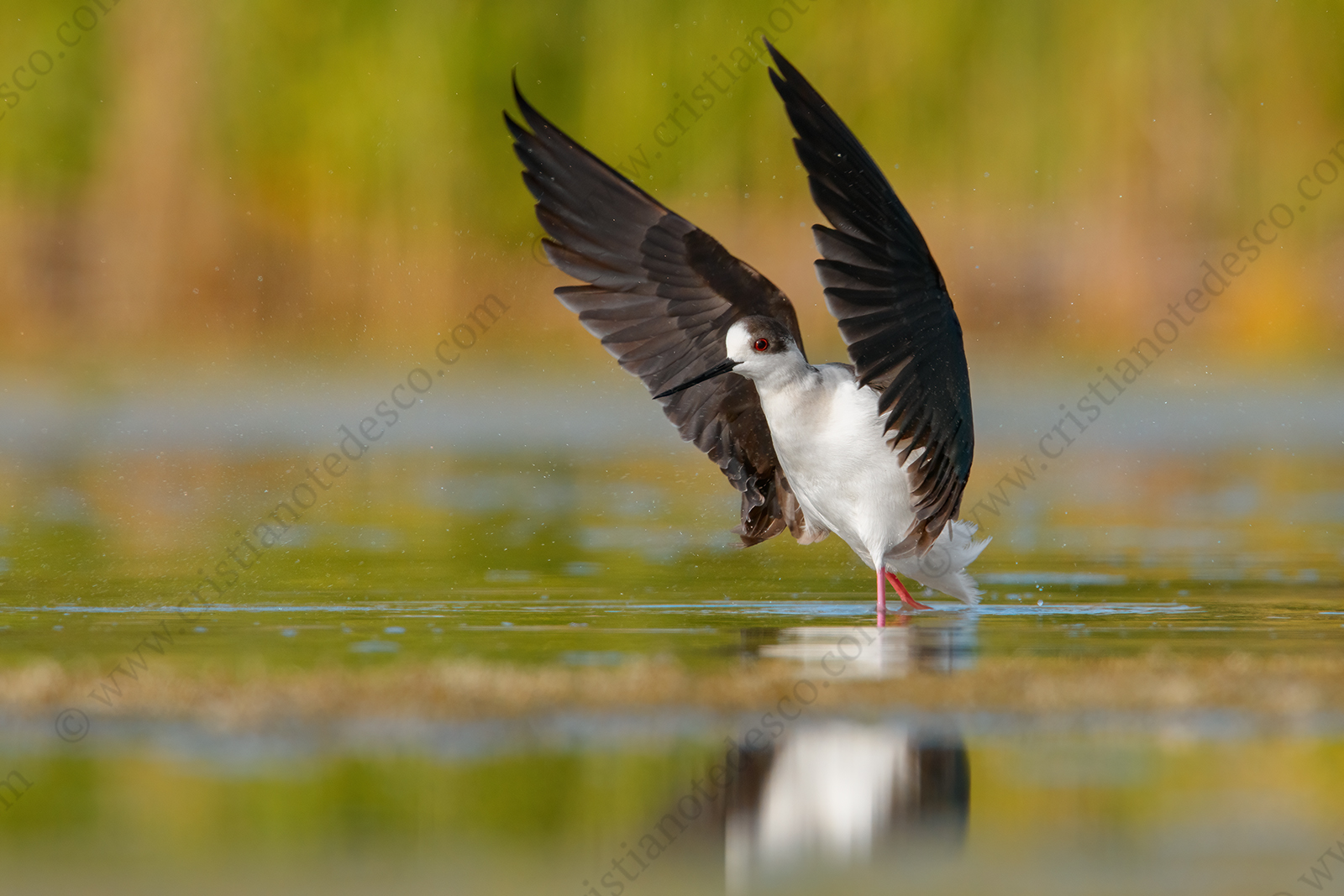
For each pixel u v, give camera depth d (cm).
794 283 2616
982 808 618
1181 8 2641
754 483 1123
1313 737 705
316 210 2688
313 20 2686
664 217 1021
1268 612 1037
